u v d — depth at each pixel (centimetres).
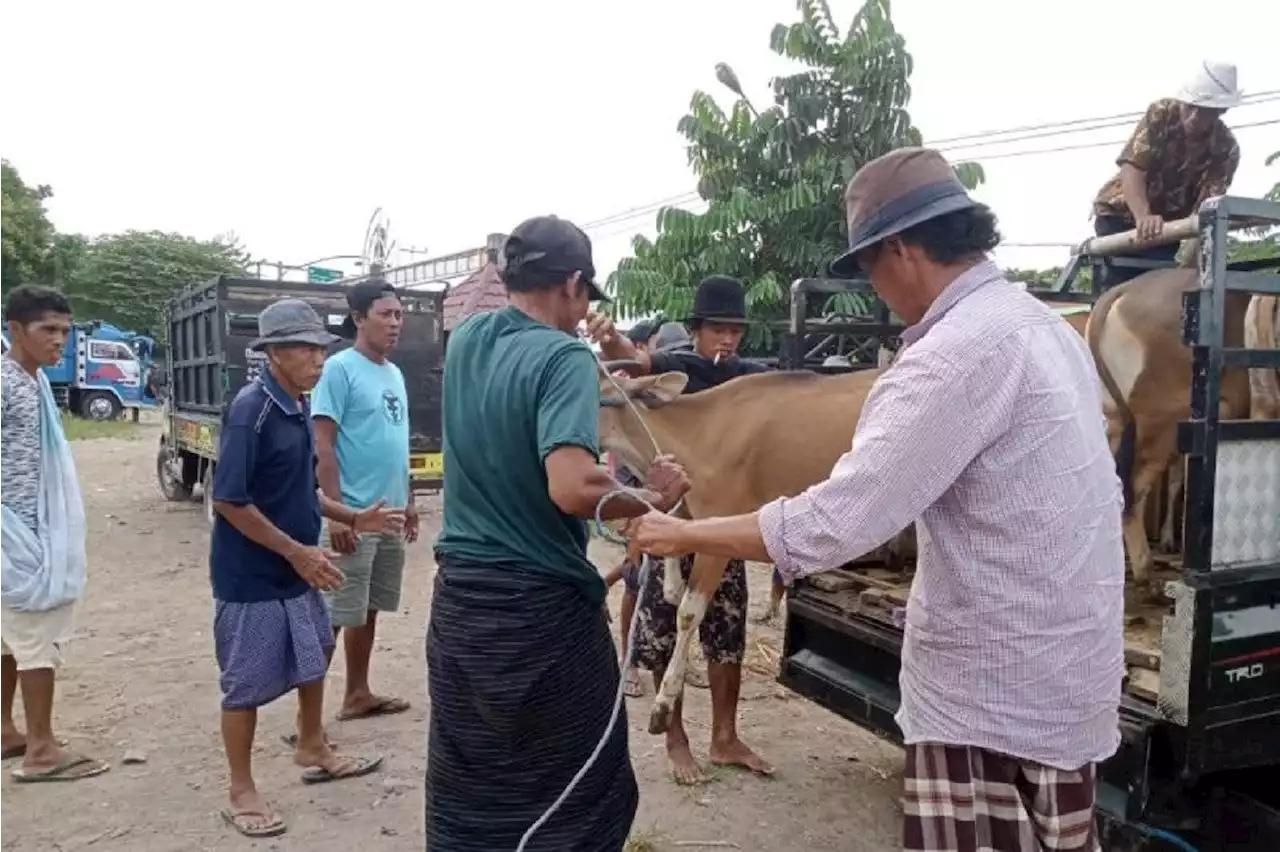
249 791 383
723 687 434
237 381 956
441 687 243
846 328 508
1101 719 193
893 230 195
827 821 392
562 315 252
